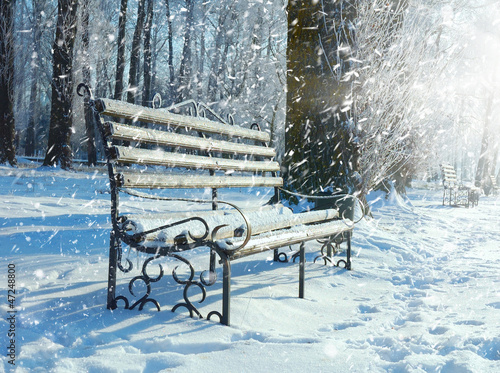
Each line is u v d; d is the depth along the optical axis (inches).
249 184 147.5
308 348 78.0
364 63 229.0
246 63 795.4
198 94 879.7
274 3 717.3
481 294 125.7
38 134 1545.3
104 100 92.5
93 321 88.0
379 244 199.5
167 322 89.5
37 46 852.6
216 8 863.7
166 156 107.2
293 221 125.4
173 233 94.3
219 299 106.8
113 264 96.0
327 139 235.5
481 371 69.9
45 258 135.2
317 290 124.7
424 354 77.9
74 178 489.4
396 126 247.6
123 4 825.5
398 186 460.8
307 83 240.5
